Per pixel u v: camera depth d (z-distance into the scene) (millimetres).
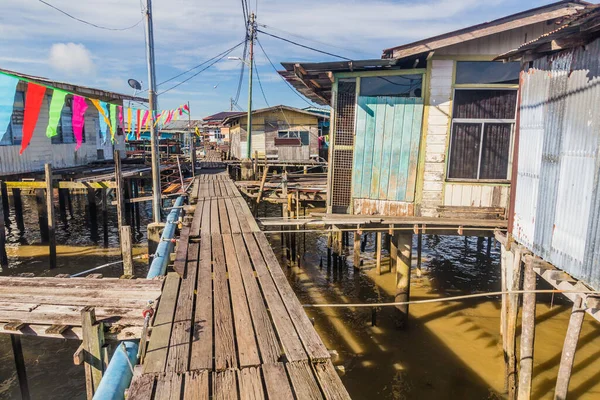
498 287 11891
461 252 15102
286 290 5160
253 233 8133
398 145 8609
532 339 6090
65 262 12711
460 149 8406
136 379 3303
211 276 5734
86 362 4535
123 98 18797
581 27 4605
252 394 3092
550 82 5914
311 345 3799
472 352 8359
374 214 8977
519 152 6977
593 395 6953
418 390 7242
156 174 10492
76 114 7438
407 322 9281
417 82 8367
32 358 7754
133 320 4781
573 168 5293
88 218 17797
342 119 8828
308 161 24969
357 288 11781
